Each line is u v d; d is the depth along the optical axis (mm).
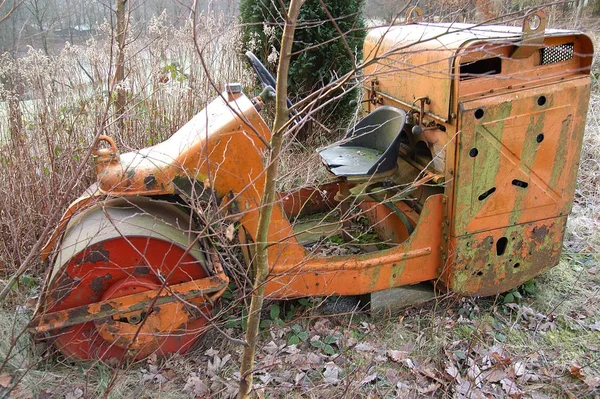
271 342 2576
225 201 2342
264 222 1711
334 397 2258
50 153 3158
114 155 2244
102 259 2203
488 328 2770
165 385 2328
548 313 2902
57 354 2430
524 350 2635
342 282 2602
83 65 3883
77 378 2332
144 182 2217
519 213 2654
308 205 3438
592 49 2480
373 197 2873
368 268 2607
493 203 2578
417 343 2650
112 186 2193
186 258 2305
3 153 3219
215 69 4516
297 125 1619
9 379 2293
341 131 4852
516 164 2545
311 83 4809
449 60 2334
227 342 2592
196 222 2533
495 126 2438
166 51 4207
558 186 2678
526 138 2514
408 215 2912
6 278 2969
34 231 3098
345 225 3299
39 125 3328
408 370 2492
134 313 2277
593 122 5551
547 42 2422
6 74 3328
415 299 2865
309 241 3195
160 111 4020
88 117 3607
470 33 2414
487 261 2693
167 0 4617
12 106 3193
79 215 2443
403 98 2871
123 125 3695
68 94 3625
